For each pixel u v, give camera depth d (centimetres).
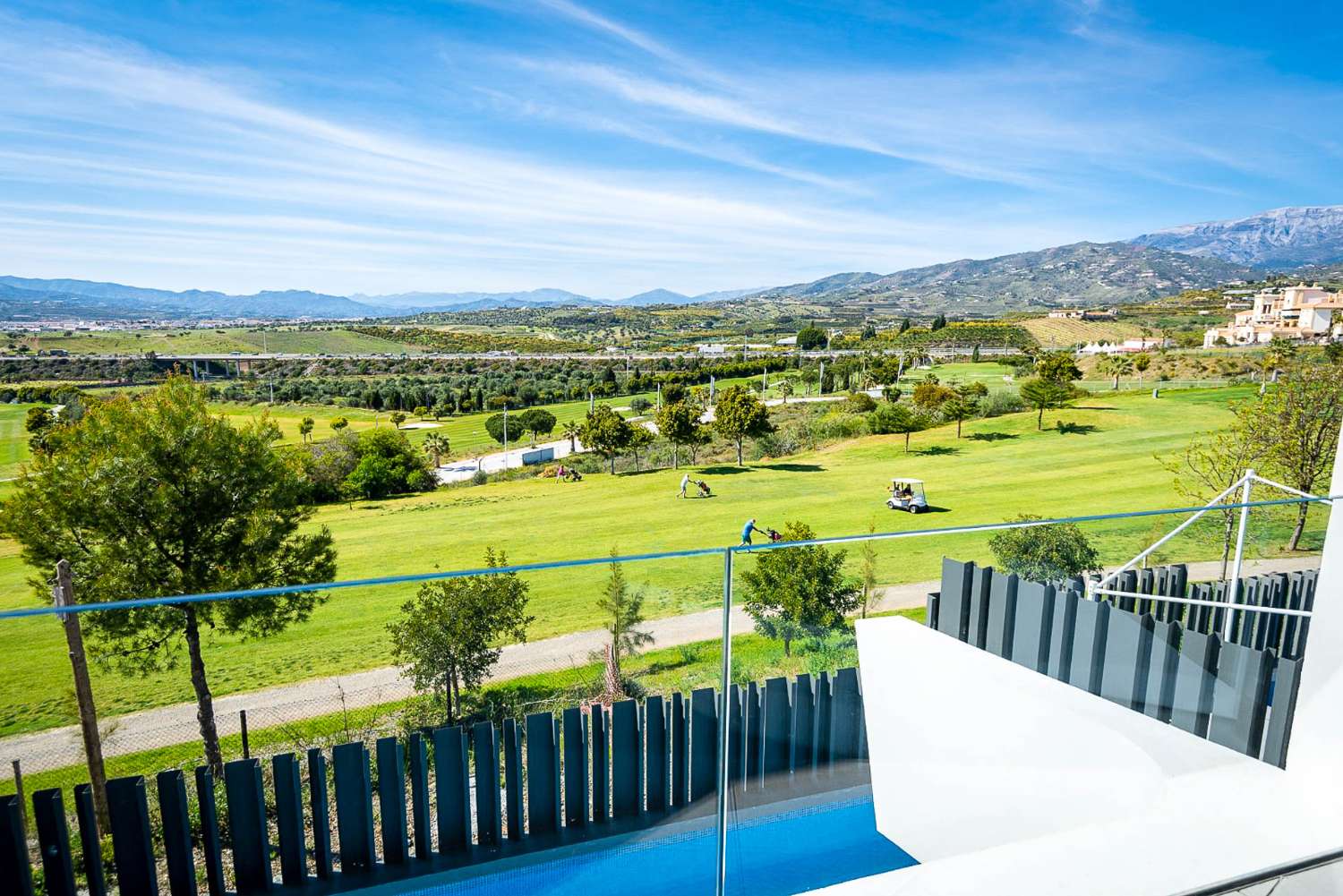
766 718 238
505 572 239
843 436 4647
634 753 240
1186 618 371
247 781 225
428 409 8419
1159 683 256
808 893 211
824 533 2558
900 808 226
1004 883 189
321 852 230
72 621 253
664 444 4553
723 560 241
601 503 3356
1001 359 8612
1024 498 2914
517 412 7244
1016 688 249
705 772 237
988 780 228
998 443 4075
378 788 236
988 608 304
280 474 1130
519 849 234
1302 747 221
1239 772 229
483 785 240
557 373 11494
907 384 7212
